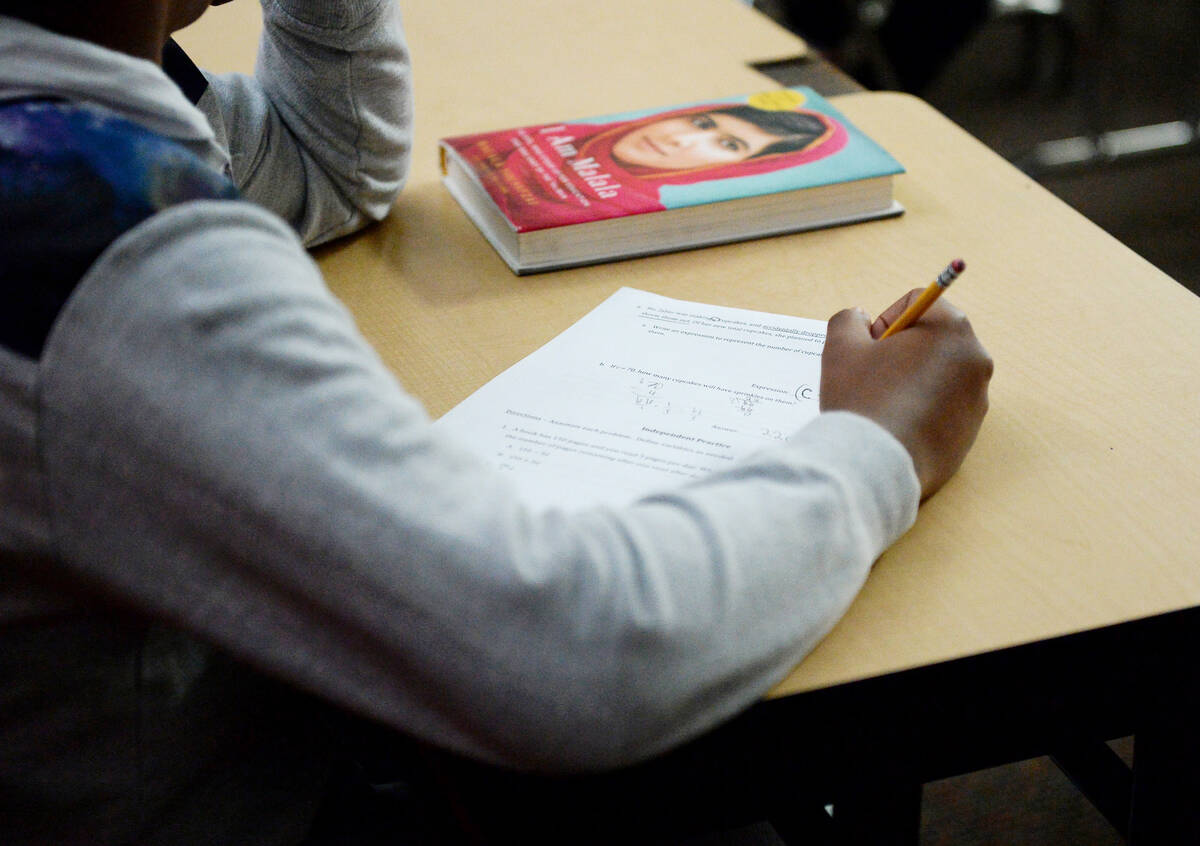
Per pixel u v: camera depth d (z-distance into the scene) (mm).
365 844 715
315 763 717
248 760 679
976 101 3502
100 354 458
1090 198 2984
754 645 548
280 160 986
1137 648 637
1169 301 903
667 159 1047
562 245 966
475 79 1328
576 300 922
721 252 991
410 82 1042
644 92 1289
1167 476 717
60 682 583
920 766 647
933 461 673
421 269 976
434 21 1489
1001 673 625
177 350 460
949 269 703
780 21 3170
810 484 594
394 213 1071
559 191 996
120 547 481
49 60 524
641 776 631
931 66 3404
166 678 617
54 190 470
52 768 603
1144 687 655
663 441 738
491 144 1081
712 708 545
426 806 728
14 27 517
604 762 520
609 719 507
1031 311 894
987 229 1017
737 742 620
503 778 628
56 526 482
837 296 916
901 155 1157
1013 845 1479
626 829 646
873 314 889
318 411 475
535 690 493
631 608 510
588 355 834
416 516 481
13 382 464
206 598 487
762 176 1010
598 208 967
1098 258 967
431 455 505
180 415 459
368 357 518
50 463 470
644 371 813
